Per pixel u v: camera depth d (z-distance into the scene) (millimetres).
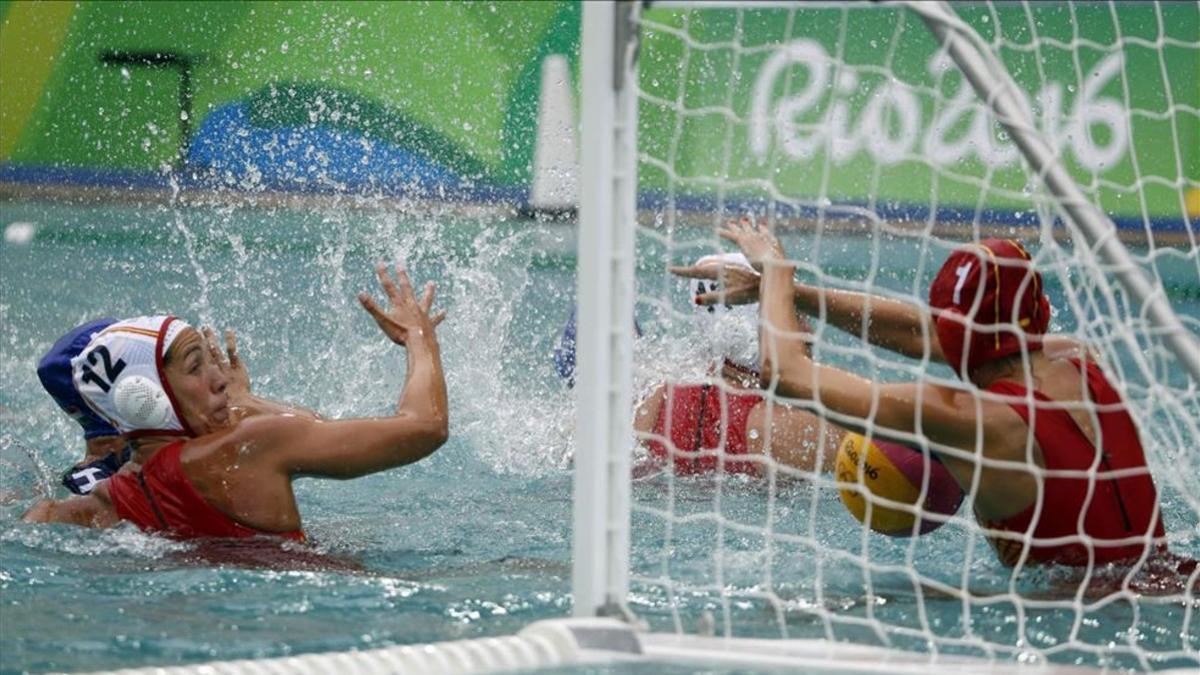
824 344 10609
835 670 8430
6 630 9359
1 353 23516
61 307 26500
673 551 12242
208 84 35219
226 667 8125
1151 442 12953
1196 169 28812
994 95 10047
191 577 10766
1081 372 11219
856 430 10531
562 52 34812
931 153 30234
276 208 34000
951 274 11016
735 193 31062
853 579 11266
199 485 11883
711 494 14867
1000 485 10883
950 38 10055
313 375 22125
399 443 12016
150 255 30359
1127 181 29031
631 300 8859
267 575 10922
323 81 34906
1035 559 11266
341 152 34656
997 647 9375
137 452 12242
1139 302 10211
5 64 35875
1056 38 29781
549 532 13234
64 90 35688
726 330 16047
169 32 35500
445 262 30016
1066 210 10195
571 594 10688
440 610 10156
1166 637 9828
